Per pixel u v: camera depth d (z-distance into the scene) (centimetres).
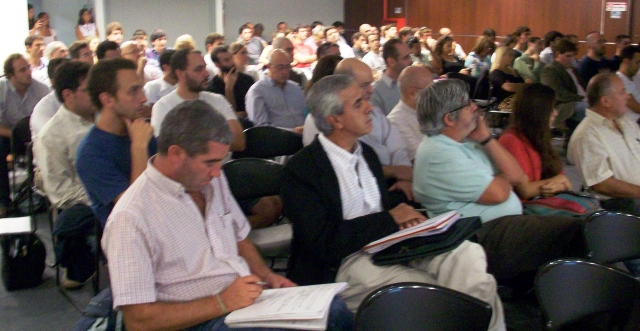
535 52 806
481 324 154
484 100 682
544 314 172
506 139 293
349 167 222
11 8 650
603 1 1045
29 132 404
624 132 315
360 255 212
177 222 169
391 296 154
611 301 175
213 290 174
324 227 213
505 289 276
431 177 243
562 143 644
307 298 168
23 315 282
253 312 164
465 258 203
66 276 305
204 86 348
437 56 843
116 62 230
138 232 161
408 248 204
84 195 291
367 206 224
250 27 1021
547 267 173
